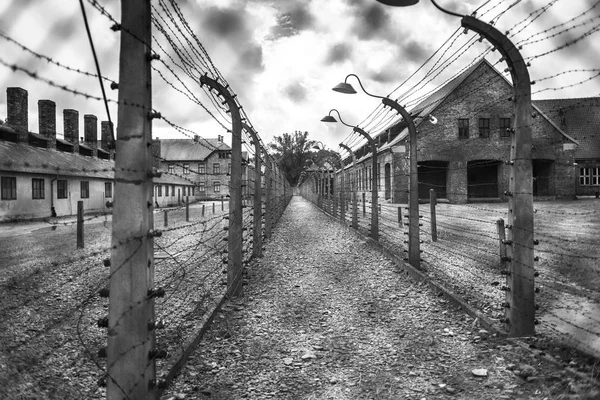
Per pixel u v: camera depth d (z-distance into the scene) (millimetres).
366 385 3834
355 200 15547
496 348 4492
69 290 6828
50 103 29172
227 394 3686
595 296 5863
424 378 3928
